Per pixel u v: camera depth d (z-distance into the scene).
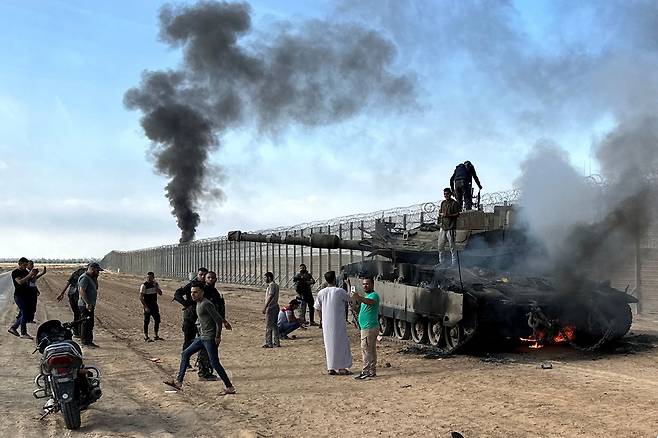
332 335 11.77
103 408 9.00
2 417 8.48
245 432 7.57
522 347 14.73
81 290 15.45
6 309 27.50
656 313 19.14
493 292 13.61
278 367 12.62
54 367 7.83
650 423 7.61
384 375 11.51
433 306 14.30
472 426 7.72
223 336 18.12
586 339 14.70
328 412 8.66
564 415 8.13
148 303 17.03
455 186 17.58
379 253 17.20
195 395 9.94
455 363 12.70
